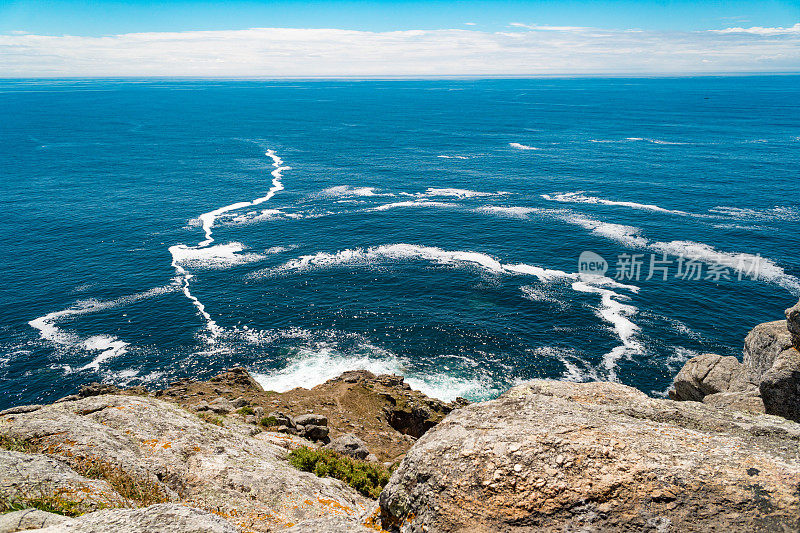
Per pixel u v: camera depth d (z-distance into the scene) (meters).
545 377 43.22
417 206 90.38
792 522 6.96
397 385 36.50
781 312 50.78
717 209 83.56
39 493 9.08
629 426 9.12
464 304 55.09
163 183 107.62
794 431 9.23
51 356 46.69
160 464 12.18
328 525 8.61
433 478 8.59
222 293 58.31
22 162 128.50
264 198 96.56
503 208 88.12
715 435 8.90
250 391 33.16
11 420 12.47
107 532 7.38
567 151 142.50
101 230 77.94
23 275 62.44
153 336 50.03
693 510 7.33
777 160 121.62
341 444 21.91
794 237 69.94
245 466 13.41
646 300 54.25
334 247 71.56
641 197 92.44
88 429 12.45
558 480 8.01
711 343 46.44
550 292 56.91
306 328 51.22
